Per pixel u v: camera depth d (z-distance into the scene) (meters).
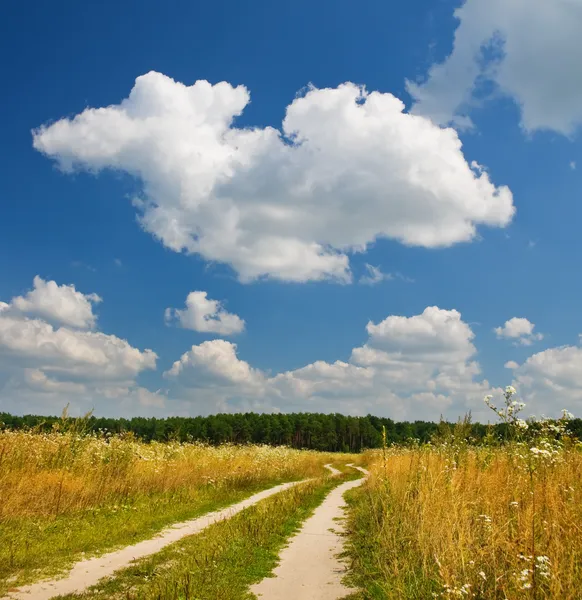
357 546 10.37
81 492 13.76
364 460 48.81
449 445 11.94
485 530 7.20
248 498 18.70
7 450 14.88
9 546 9.37
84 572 8.41
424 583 6.93
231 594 7.25
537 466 7.93
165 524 12.67
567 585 5.43
